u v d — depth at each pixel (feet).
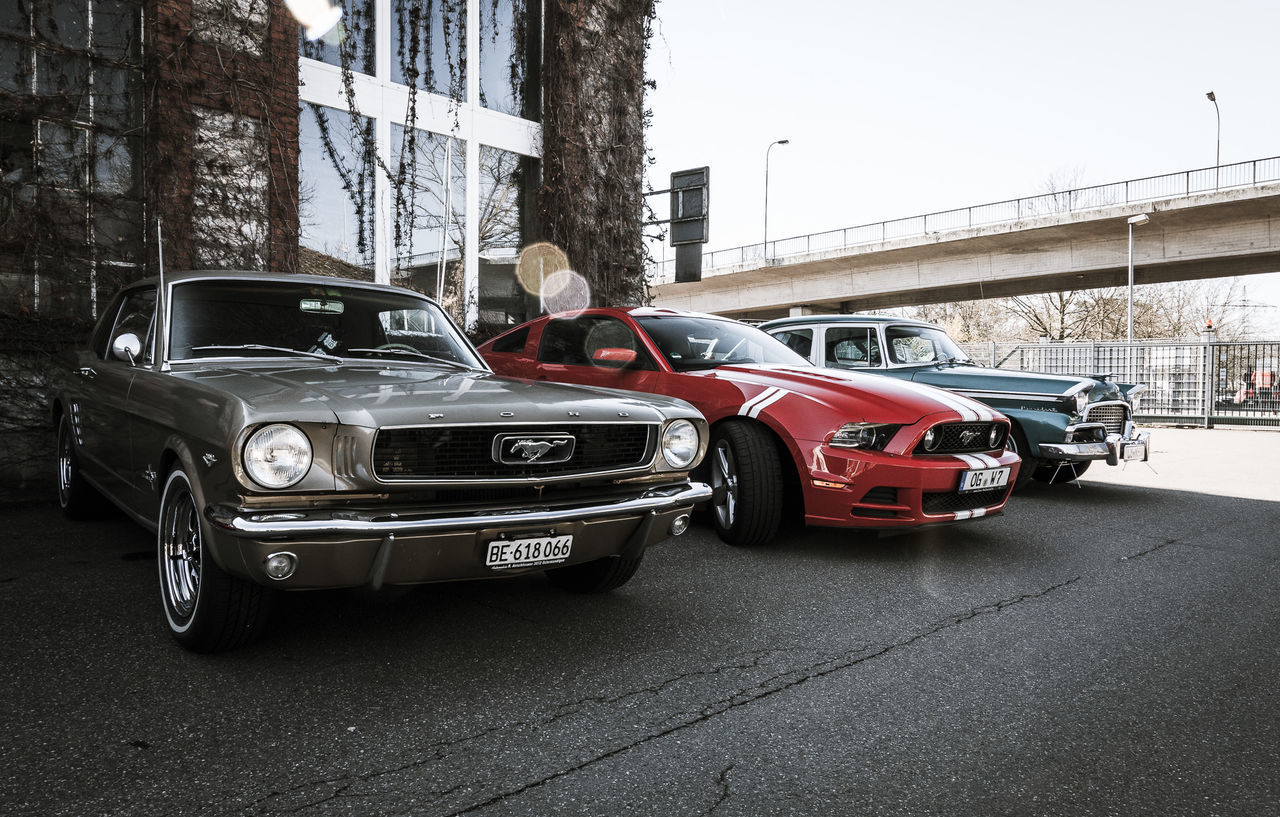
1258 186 90.53
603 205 32.68
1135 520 20.27
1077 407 22.11
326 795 6.80
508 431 9.57
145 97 21.42
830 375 17.10
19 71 19.92
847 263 129.39
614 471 10.45
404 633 10.81
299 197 25.09
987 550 16.53
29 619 10.93
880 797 7.00
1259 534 18.71
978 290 128.26
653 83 34.63
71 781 6.90
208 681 9.08
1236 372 59.16
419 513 8.90
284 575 8.48
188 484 9.51
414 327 13.96
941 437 15.15
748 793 7.02
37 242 20.02
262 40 23.06
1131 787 7.26
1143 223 99.25
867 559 15.43
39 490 19.90
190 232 21.74
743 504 15.62
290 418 8.50
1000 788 7.20
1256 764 7.71
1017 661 10.31
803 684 9.45
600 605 12.21
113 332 14.58
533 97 32.01
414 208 28.14
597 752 7.70
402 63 27.78
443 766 7.35
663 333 18.49
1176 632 11.53
